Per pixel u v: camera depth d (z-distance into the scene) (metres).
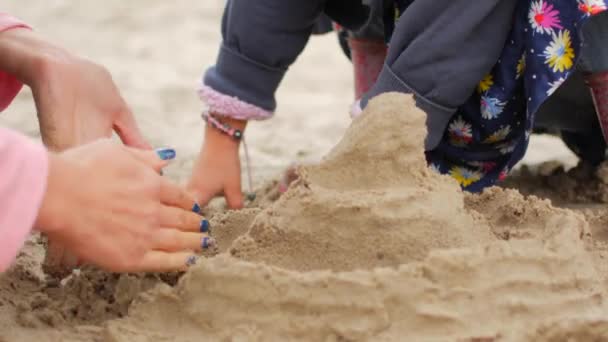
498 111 3.13
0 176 1.98
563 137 3.86
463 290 2.17
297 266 2.33
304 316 2.16
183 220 2.32
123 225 2.15
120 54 7.91
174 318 2.24
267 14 3.45
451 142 3.34
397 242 2.29
